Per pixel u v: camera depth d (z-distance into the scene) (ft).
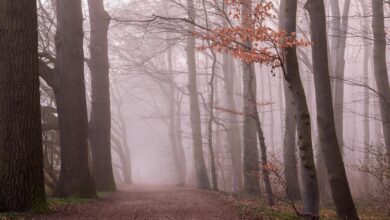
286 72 33.14
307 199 32.71
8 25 33.22
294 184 64.13
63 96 49.65
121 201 50.14
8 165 33.04
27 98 33.47
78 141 49.62
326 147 37.96
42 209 34.09
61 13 50.29
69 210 37.96
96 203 46.06
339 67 73.05
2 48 33.12
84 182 49.78
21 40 33.40
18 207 33.09
